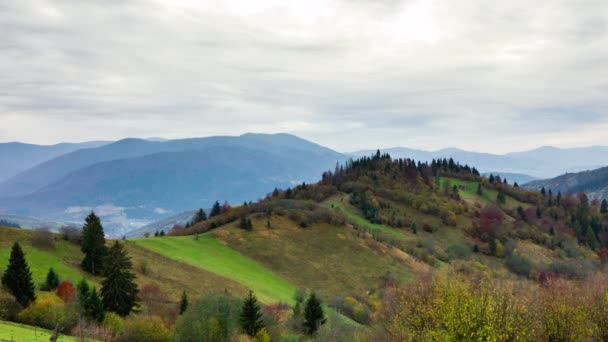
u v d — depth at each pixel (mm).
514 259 180875
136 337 61938
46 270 86562
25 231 102125
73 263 95562
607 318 44188
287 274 143250
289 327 82125
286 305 99312
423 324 47719
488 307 37688
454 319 38156
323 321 79812
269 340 66125
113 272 72562
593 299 49281
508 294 43938
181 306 78875
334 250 165375
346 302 111438
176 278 107875
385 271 151750
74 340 51125
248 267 139625
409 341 45250
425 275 106938
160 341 62469
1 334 47312
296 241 168375
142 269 104812
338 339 68875
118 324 63562
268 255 153875
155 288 91688
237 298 71062
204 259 134500
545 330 43531
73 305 61750
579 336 41406
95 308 62000
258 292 113562
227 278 119125
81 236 108188
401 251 175625
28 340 46531
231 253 149375
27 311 59844
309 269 148750
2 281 65875
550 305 45719
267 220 181875
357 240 176750
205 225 187875
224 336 61500
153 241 140375
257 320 67312
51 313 59219
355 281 143250
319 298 114625
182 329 60438
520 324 39125
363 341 61750
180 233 185250
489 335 36031
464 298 41000
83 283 70938
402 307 54281
